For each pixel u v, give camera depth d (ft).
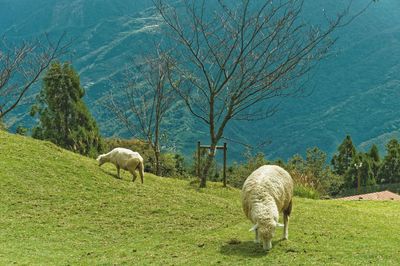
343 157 286.46
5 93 140.46
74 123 183.73
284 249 49.93
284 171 52.80
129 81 191.31
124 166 85.30
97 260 48.01
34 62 140.77
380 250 50.78
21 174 74.74
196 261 46.98
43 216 61.67
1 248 49.75
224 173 102.63
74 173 80.23
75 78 186.09
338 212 80.43
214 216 66.80
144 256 49.24
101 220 62.28
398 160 260.42
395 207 104.17
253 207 48.29
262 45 115.96
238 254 48.62
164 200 72.84
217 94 103.60
